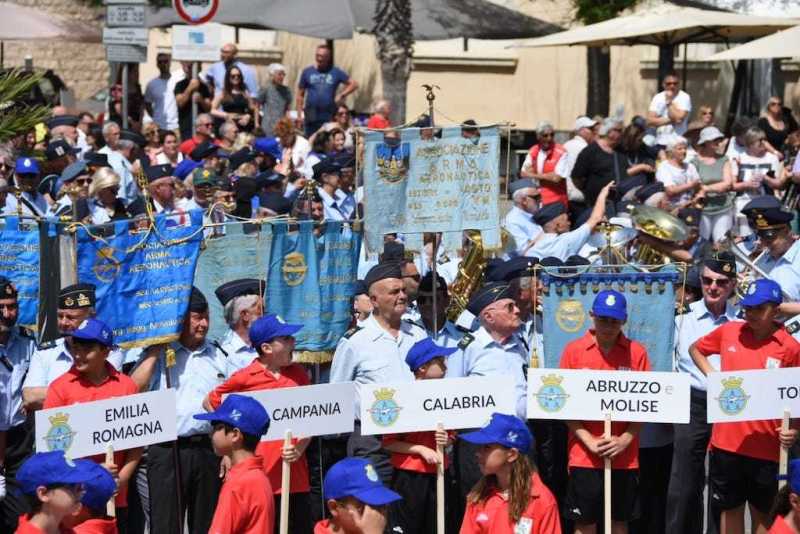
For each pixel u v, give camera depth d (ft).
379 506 30.42
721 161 71.87
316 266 43.98
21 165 55.31
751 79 108.27
